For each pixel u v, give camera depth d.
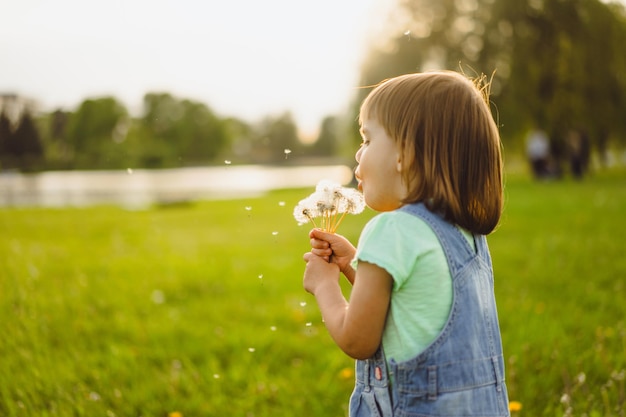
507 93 19.14
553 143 19.67
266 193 17.50
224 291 5.05
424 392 1.45
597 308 4.07
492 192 1.58
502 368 1.56
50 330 3.74
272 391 2.98
